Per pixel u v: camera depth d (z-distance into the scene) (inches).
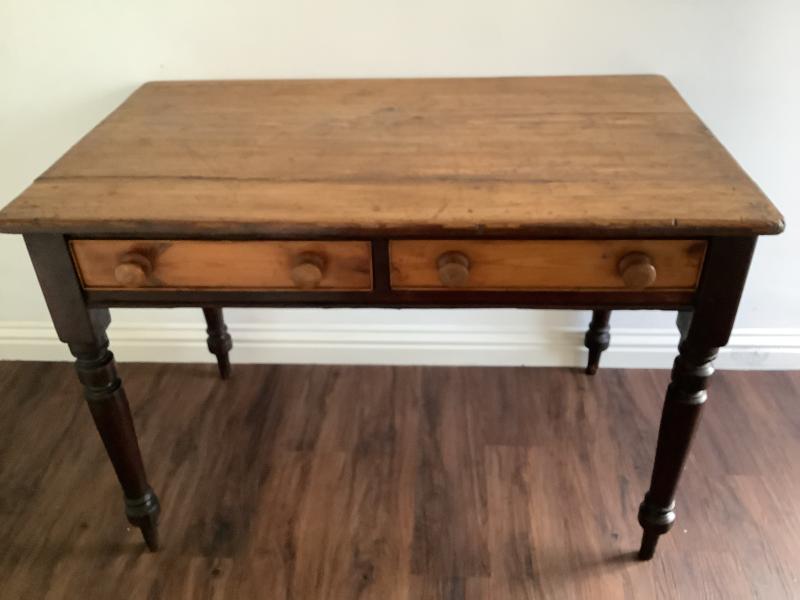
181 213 39.9
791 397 68.7
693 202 39.5
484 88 55.1
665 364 71.8
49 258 41.8
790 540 56.0
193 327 73.1
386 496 60.4
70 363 76.0
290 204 40.3
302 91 55.6
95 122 61.6
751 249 39.7
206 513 59.7
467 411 68.2
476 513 58.8
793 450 63.4
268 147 46.6
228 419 68.4
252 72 58.9
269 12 56.4
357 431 66.6
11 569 56.2
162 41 57.8
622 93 53.3
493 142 46.4
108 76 59.4
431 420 67.4
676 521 57.6
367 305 43.8
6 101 60.7
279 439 66.1
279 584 54.4
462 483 61.3
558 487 60.7
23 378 74.2
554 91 54.1
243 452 65.0
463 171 43.0
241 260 42.0
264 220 39.2
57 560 56.8
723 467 61.9
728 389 69.8
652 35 55.9
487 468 62.6
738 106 58.4
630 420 66.7
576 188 40.9
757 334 69.8
